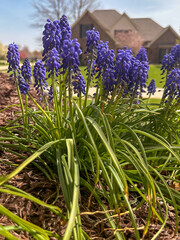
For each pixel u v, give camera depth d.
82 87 0.20
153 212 0.15
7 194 0.18
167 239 0.16
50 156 0.20
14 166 0.21
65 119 0.20
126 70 0.18
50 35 0.18
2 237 0.14
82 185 0.19
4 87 0.48
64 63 0.16
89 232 0.16
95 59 0.20
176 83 0.20
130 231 0.16
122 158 0.18
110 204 0.15
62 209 0.17
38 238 0.13
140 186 0.20
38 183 0.19
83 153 0.20
